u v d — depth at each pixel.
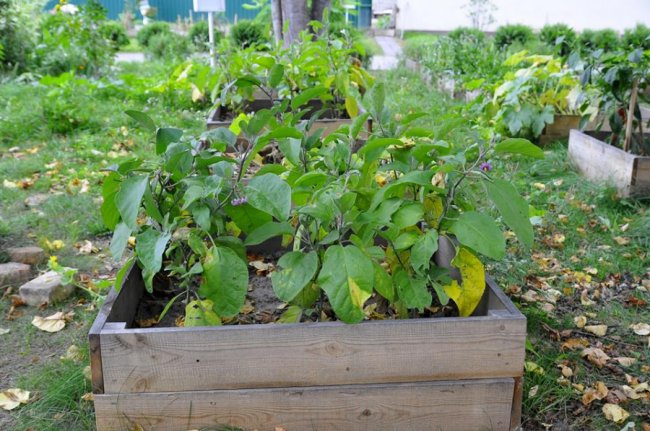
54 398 2.88
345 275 2.39
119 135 7.45
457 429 2.51
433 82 11.04
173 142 2.81
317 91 3.77
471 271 2.67
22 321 3.60
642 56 5.55
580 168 6.08
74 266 4.26
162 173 2.88
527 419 2.80
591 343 3.41
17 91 9.93
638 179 5.21
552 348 3.33
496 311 2.50
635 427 2.77
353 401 2.44
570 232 4.75
